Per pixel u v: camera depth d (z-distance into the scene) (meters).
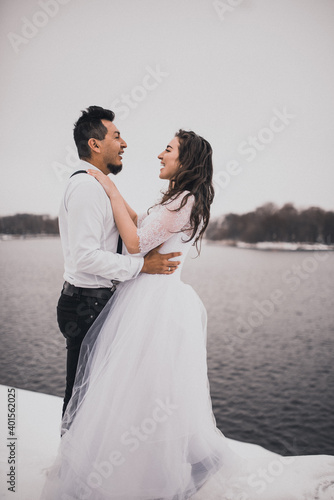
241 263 33.12
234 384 21.23
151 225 1.39
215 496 1.53
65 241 1.49
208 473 1.44
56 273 29.52
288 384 20.84
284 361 23.02
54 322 26.05
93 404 1.35
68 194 1.41
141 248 1.40
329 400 19.45
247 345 24.89
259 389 20.55
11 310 26.70
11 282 29.50
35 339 24.25
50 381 20.33
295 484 1.63
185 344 1.40
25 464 1.73
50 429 2.07
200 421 1.40
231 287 32.06
